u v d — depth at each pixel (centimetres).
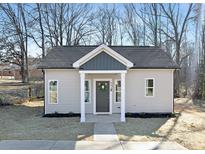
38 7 3269
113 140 1100
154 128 1362
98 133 1234
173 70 1806
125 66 1603
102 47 1596
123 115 1575
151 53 1925
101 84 1816
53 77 1781
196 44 3169
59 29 3409
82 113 1562
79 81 1789
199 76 2948
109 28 3828
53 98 1789
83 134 1212
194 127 1396
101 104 1817
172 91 1808
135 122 1532
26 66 3334
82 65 1602
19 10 3194
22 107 2158
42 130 1308
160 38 3434
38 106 2233
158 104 1806
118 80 1819
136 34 3738
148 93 1808
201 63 2988
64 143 1038
